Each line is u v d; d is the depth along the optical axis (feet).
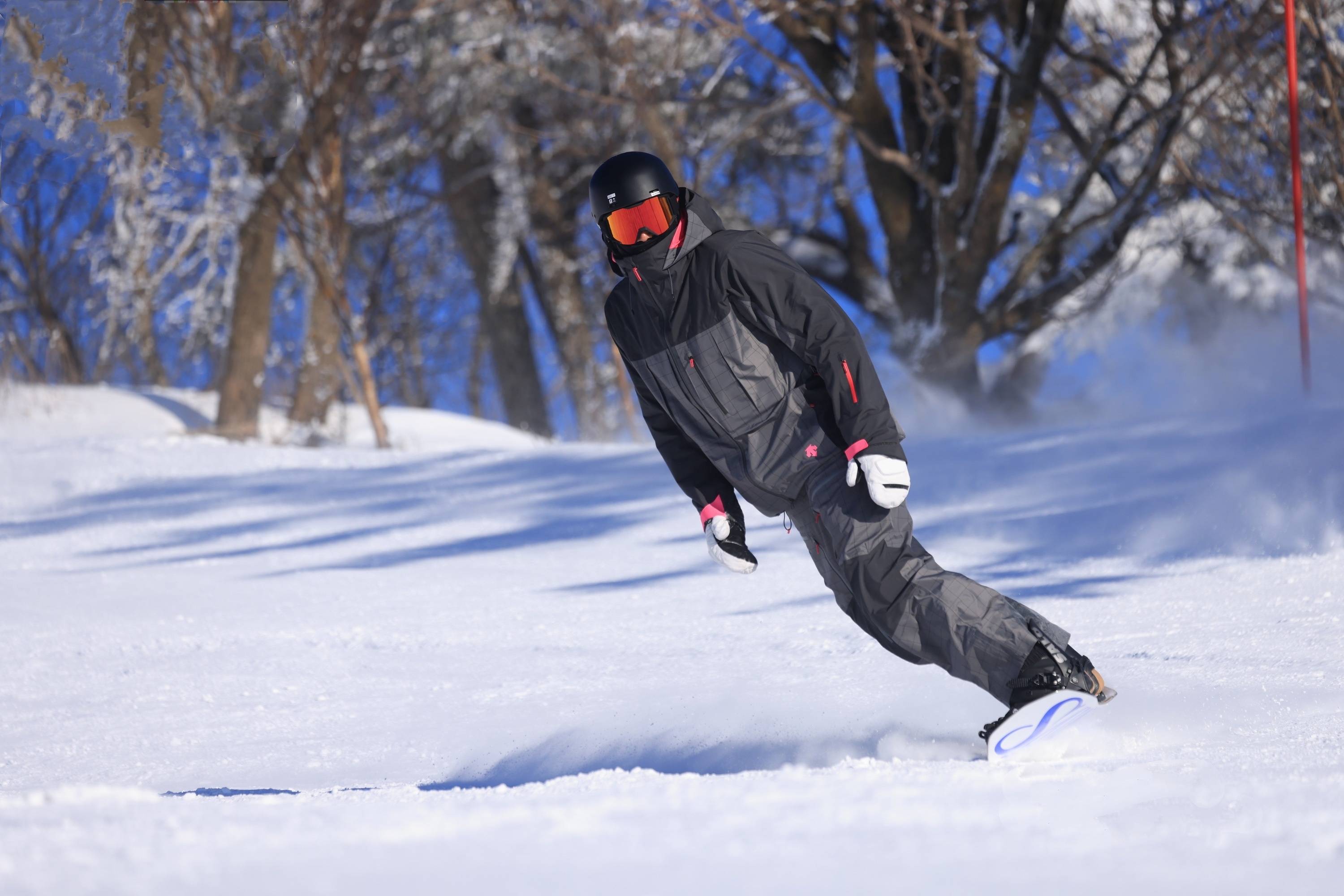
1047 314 108.58
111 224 160.56
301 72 86.99
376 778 15.21
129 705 22.00
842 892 6.27
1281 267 84.69
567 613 30.09
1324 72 73.67
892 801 8.48
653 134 121.19
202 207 147.23
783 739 15.34
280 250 150.30
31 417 97.60
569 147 138.72
